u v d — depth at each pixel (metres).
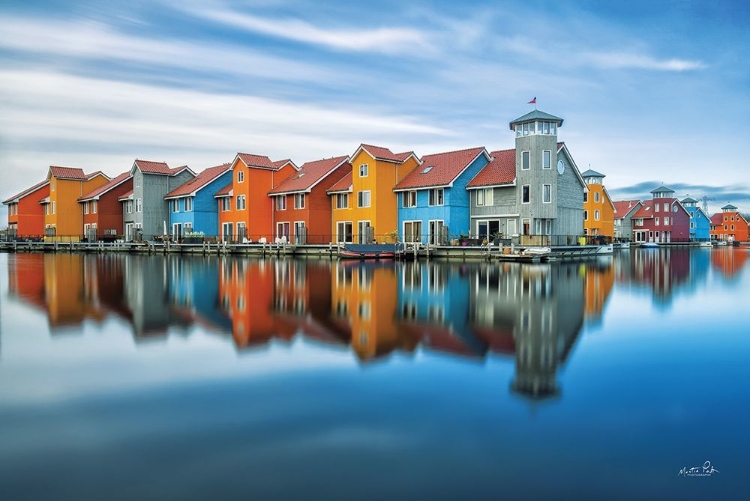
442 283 23.58
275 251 51.53
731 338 12.08
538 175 43.62
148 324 13.42
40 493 5.19
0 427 6.75
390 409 7.33
